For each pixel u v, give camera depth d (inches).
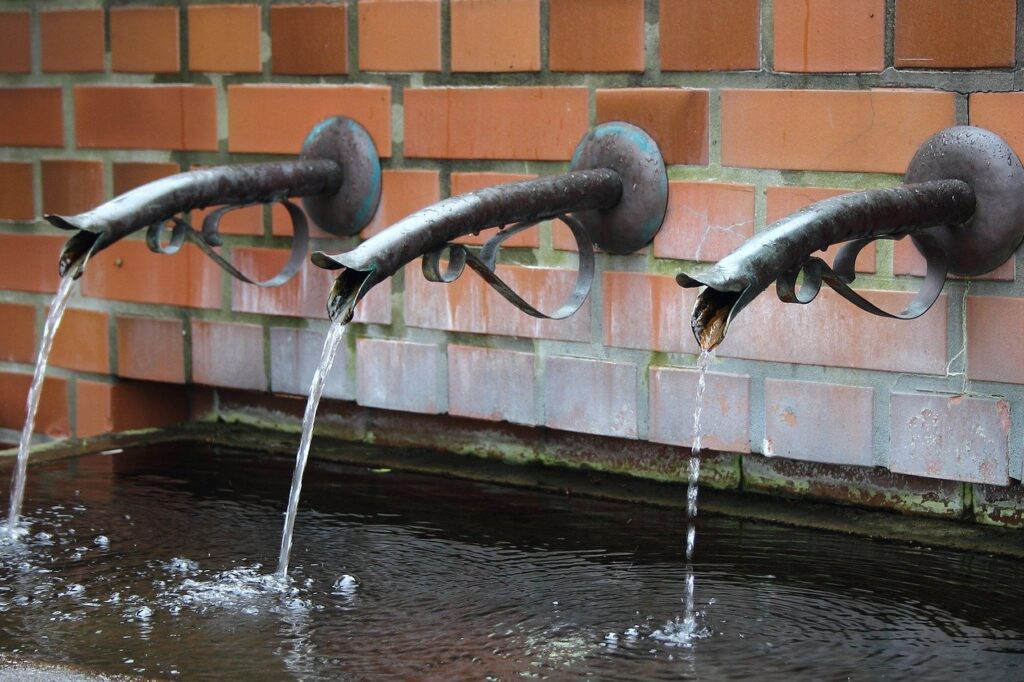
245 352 224.2
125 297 234.1
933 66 163.6
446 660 131.1
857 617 142.9
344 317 149.1
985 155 160.7
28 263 243.6
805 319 176.4
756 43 174.6
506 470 202.7
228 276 223.6
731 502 184.7
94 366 239.1
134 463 209.6
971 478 168.9
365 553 165.0
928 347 169.5
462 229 156.7
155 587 152.7
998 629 139.5
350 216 208.2
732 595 149.8
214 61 219.0
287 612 145.0
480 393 203.3
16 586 152.8
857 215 144.2
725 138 178.2
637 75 184.1
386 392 211.5
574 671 128.3
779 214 175.8
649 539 169.9
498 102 194.9
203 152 222.7
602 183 181.2
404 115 202.8
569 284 193.2
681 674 127.8
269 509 184.2
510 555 163.9
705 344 133.6
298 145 212.4
